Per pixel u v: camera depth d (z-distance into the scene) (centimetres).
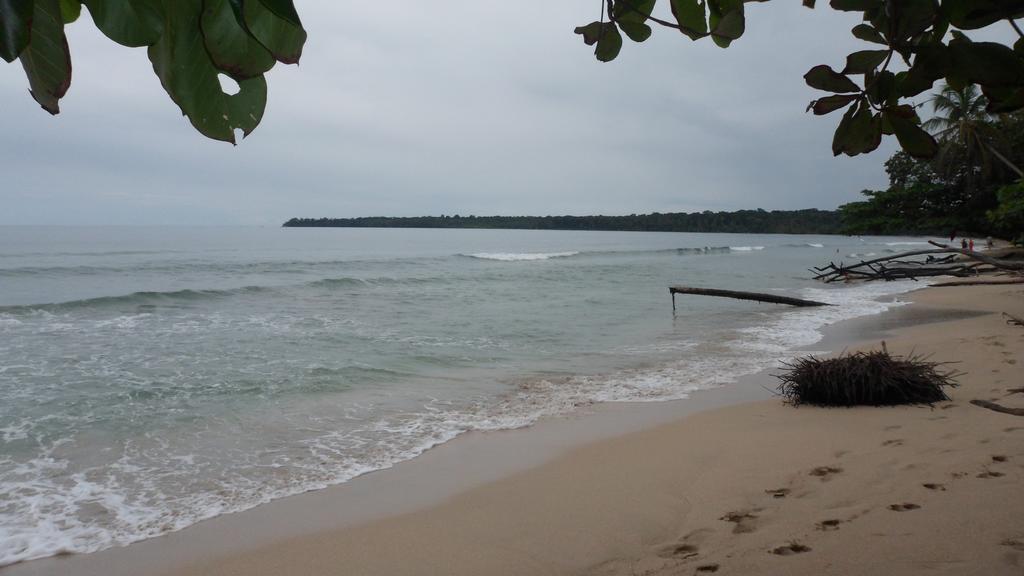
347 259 4569
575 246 7731
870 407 714
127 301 2030
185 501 565
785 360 1172
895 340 1288
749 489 489
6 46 68
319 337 1482
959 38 112
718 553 385
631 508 483
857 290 2619
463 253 5766
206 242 7062
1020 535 343
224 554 465
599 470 589
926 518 382
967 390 743
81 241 6588
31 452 692
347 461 665
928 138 123
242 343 1388
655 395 929
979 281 2434
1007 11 105
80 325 1596
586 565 400
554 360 1234
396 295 2466
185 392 955
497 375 1097
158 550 475
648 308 2125
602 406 872
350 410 865
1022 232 3000
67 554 471
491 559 423
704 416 770
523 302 2294
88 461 666
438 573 412
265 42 84
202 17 84
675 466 571
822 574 332
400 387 1002
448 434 753
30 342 1359
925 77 115
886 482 459
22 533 504
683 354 1273
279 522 518
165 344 1363
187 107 91
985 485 423
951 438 547
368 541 470
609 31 147
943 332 1343
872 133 129
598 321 1802
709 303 2273
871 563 336
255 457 680
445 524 490
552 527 463
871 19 117
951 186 3522
